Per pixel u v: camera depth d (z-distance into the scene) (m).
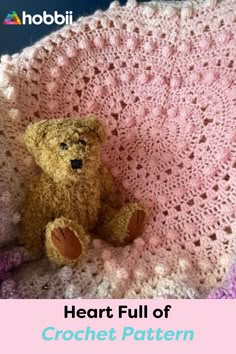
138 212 0.48
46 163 0.46
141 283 0.46
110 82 0.51
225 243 0.48
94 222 0.49
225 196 0.48
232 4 0.51
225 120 0.49
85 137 0.46
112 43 0.52
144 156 0.50
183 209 0.49
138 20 0.52
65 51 0.51
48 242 0.45
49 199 0.47
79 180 0.47
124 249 0.48
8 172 0.48
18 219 0.48
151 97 0.51
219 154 0.49
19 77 0.50
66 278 0.45
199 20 0.51
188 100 0.50
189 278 0.46
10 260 0.47
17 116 0.49
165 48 0.51
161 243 0.49
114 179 0.51
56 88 0.51
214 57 0.50
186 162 0.49
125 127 0.51
